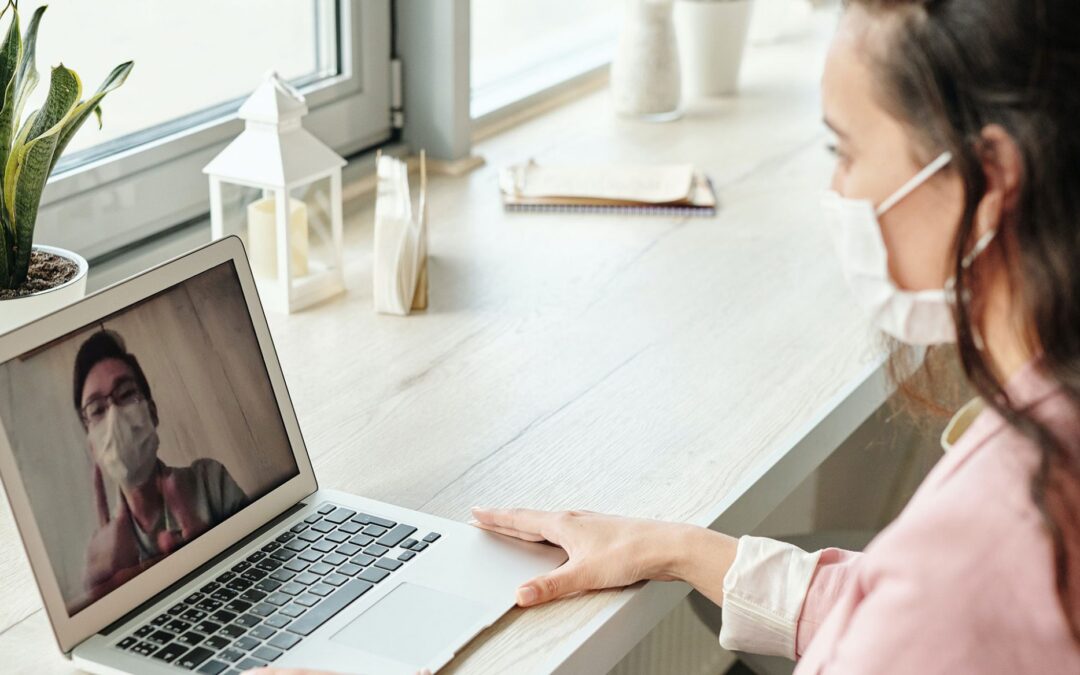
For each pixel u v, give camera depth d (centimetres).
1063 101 66
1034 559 67
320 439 120
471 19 220
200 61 166
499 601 96
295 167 143
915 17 71
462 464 117
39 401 89
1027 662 68
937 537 70
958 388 106
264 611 94
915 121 73
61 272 123
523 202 182
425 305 149
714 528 109
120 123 155
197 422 100
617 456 119
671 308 152
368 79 195
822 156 210
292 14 182
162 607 94
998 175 69
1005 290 73
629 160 204
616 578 99
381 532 104
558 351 140
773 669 141
